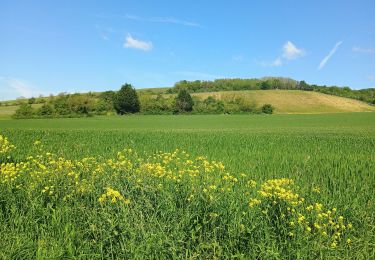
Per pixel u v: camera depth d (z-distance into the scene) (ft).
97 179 29.37
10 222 23.89
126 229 21.49
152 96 368.48
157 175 28.94
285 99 394.73
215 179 30.78
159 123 215.72
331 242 21.86
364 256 21.02
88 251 20.95
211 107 352.28
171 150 61.93
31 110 292.61
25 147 66.59
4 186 28.17
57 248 20.94
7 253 20.35
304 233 22.12
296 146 70.03
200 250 21.07
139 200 24.44
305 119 254.88
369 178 37.50
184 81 513.86
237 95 406.21
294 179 36.88
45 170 30.76
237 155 55.21
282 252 21.03
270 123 215.51
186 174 32.89
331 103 388.57
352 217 25.44
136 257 19.92
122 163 30.48
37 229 23.11
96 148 64.44
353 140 85.30
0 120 249.75
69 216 24.23
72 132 108.99
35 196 26.89
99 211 24.11
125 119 260.62
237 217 23.04
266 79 513.04
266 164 45.42
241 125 196.54
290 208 23.91
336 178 37.50
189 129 153.38
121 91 322.75
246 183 33.12
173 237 21.52
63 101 313.12
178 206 24.63
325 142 79.61
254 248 20.85
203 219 22.27
